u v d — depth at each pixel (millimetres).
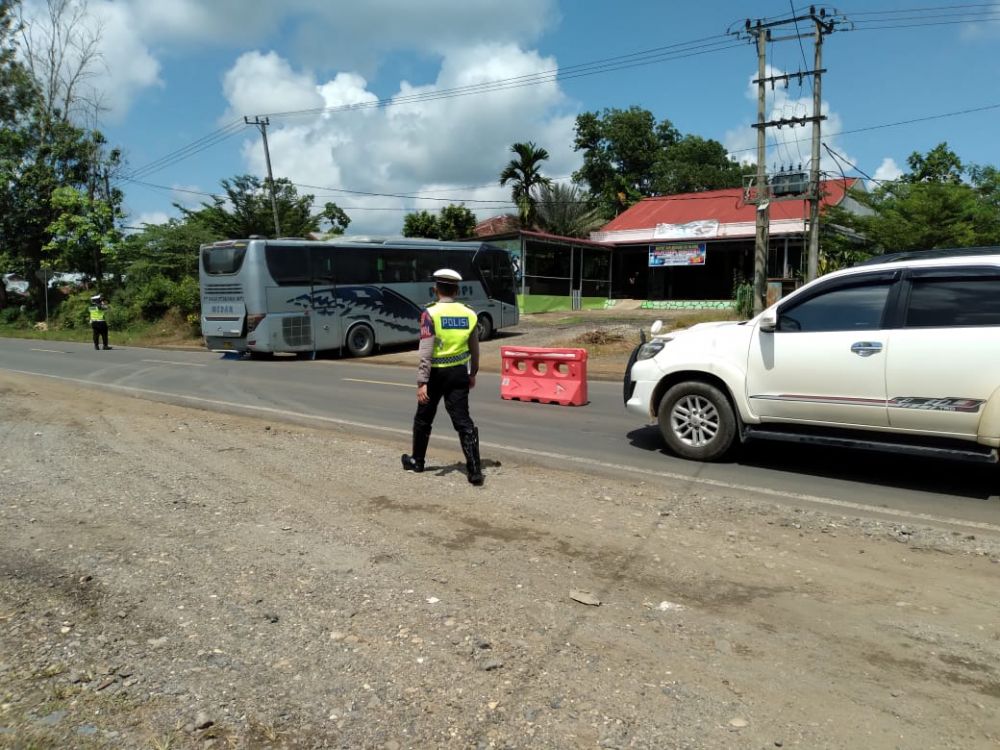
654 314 29109
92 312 24109
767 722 2848
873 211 29516
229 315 19609
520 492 5992
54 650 3287
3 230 39125
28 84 38875
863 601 3957
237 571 4207
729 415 7180
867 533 5062
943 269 6113
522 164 43062
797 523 5246
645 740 2717
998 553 4699
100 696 2936
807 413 6715
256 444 7883
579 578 4199
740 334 7117
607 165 52125
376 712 2867
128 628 3512
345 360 19984
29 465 6785
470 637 3463
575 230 42094
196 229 32031
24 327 39000
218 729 2742
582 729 2779
